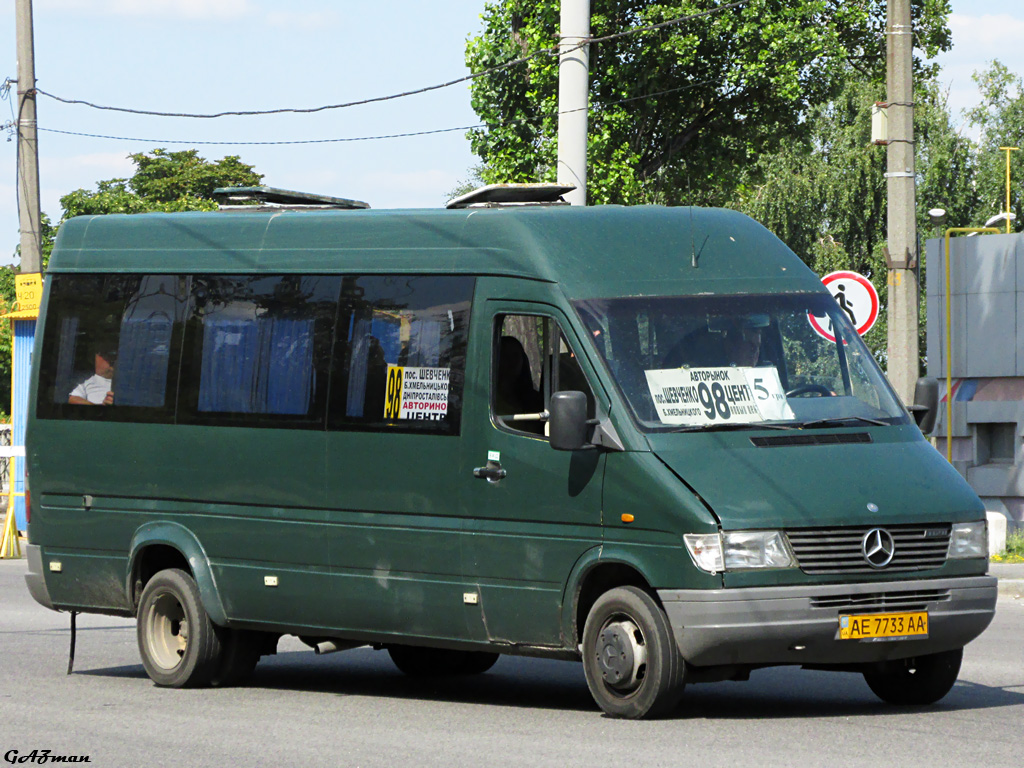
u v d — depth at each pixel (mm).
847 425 30156
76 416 38500
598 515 29078
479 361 31344
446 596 31531
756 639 27438
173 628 36656
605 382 29500
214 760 26016
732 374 30188
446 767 24734
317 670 40250
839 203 165375
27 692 35281
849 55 114688
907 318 62281
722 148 115000
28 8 85562
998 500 85250
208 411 35938
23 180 85625
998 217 91938
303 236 35281
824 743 26281
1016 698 31953
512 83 105812
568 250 31156
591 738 27109
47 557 38875
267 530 34500
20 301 84938
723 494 27875
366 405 33094
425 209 33688
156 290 37562
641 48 106000
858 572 27969
